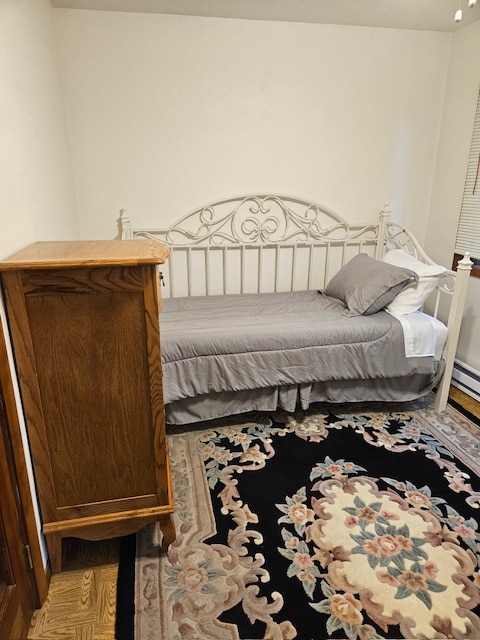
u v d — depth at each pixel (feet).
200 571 4.67
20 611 3.84
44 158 6.16
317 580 4.57
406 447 6.93
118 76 8.24
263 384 6.97
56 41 7.78
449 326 7.65
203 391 6.81
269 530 5.23
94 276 3.94
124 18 7.97
